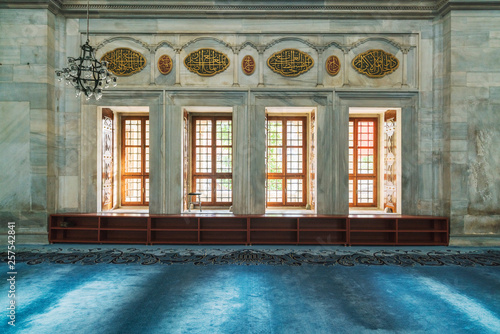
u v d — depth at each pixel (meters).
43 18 7.54
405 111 7.98
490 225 7.52
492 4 7.42
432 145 7.89
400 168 8.07
